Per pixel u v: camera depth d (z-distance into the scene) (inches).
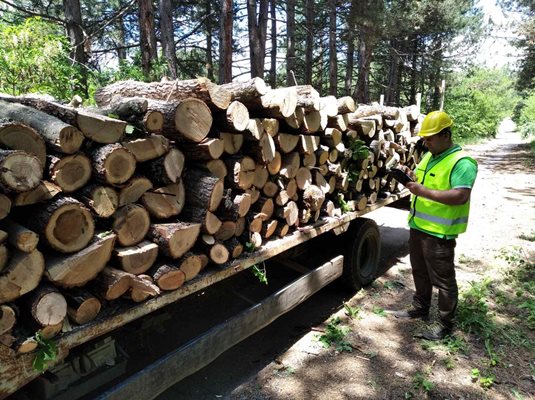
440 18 963.3
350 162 171.0
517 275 208.8
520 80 1112.2
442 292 148.9
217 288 140.5
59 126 72.7
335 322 161.9
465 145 1036.5
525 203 373.7
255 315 117.6
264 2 639.1
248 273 152.9
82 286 79.5
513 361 139.6
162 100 114.3
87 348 89.9
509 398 121.9
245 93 110.6
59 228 71.5
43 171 72.7
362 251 195.0
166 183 91.0
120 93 134.2
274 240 130.7
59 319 71.6
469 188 135.1
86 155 77.6
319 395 121.9
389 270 219.5
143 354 119.9
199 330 136.3
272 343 149.3
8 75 251.0
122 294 81.9
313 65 1018.7
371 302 181.2
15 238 66.0
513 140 1306.6
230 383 127.0
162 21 460.4
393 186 211.3
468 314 164.2
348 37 778.2
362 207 179.2
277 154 124.9
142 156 85.8
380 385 126.6
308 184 143.3
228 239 109.4
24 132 69.2
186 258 92.8
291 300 134.4
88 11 884.0
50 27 329.1
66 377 87.0
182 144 101.3
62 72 279.1
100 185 79.2
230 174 108.9
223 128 106.2
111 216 82.0
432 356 141.7
